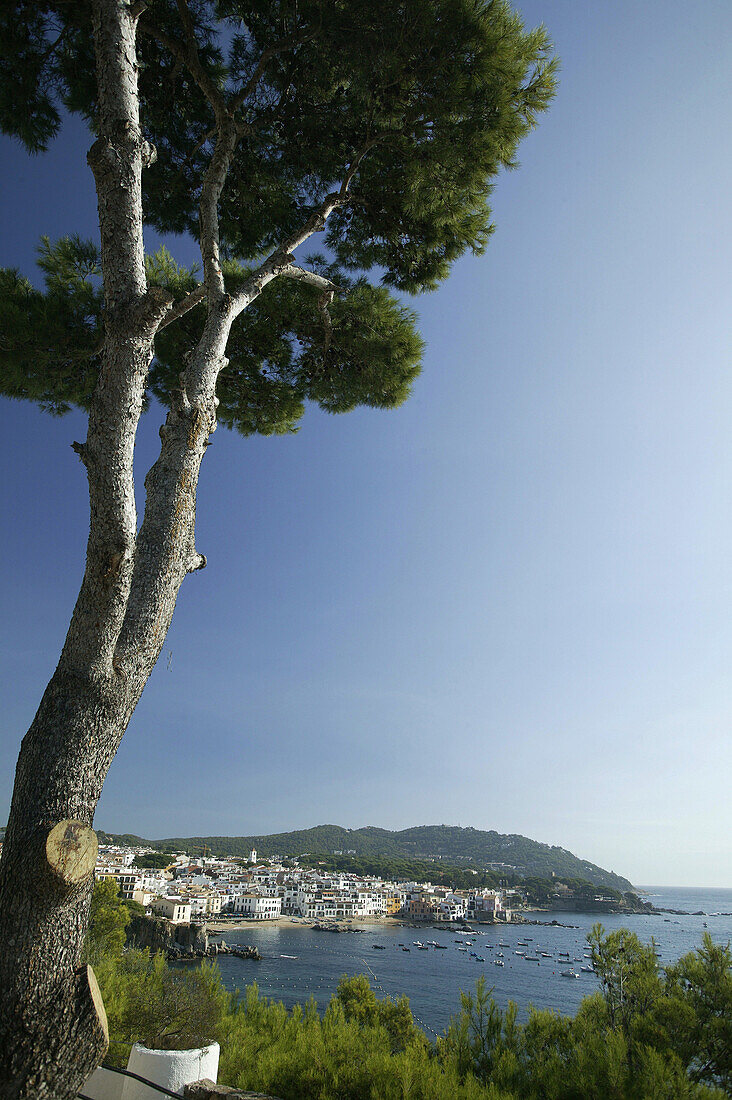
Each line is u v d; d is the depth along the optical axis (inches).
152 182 291.1
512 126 249.6
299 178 303.3
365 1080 194.2
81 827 114.4
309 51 258.4
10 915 106.9
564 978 2080.5
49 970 106.0
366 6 228.8
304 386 346.9
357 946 3053.6
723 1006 227.5
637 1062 203.0
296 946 2987.2
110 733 127.1
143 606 140.1
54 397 306.3
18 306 266.4
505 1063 212.1
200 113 283.7
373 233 314.5
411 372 331.9
